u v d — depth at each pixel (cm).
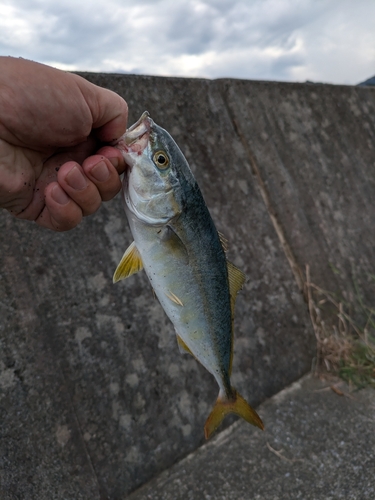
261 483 243
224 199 336
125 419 249
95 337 253
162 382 267
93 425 239
